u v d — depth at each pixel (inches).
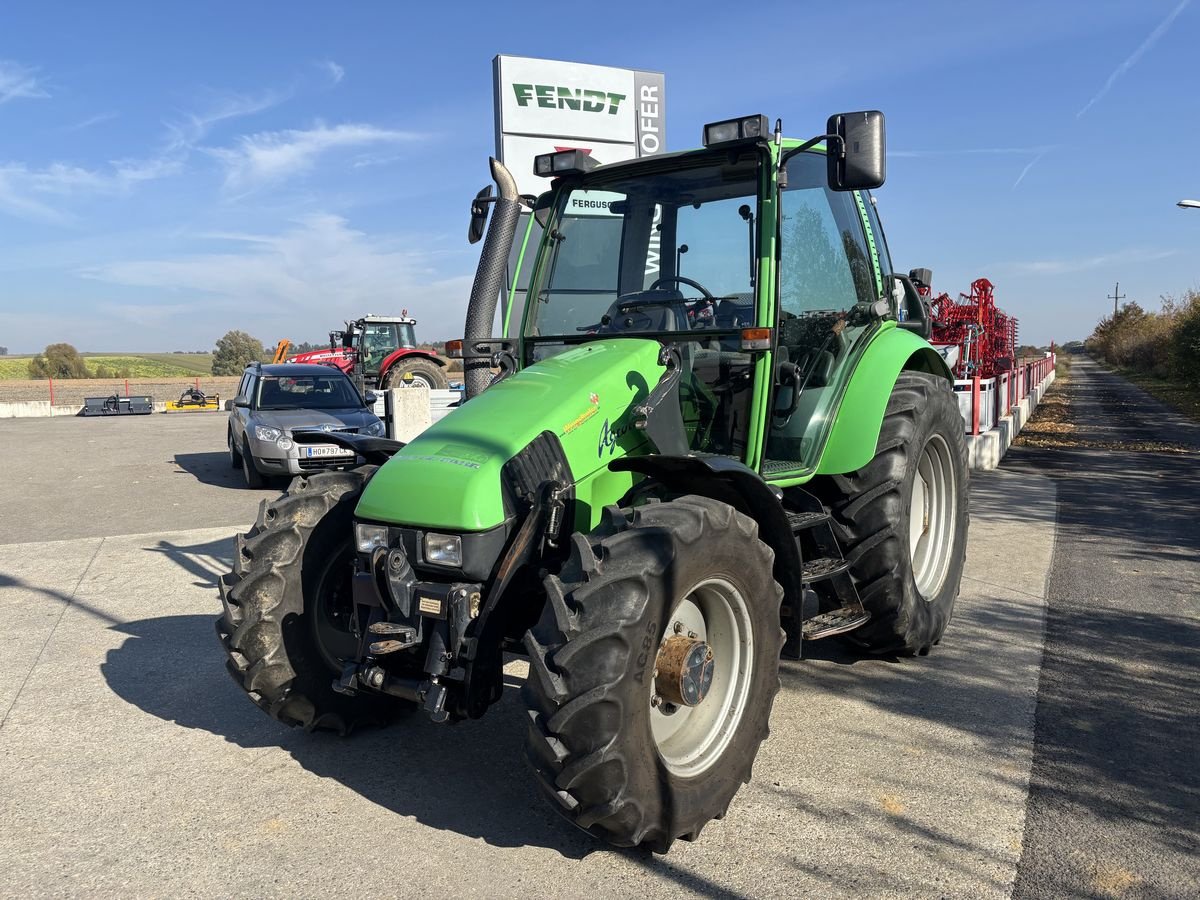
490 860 110.1
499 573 112.3
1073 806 119.9
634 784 100.1
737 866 107.7
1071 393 1233.4
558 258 162.9
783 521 127.3
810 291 160.2
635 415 124.3
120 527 334.6
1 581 251.9
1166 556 256.2
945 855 108.9
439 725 152.3
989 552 262.1
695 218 152.6
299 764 138.2
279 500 144.3
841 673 171.0
